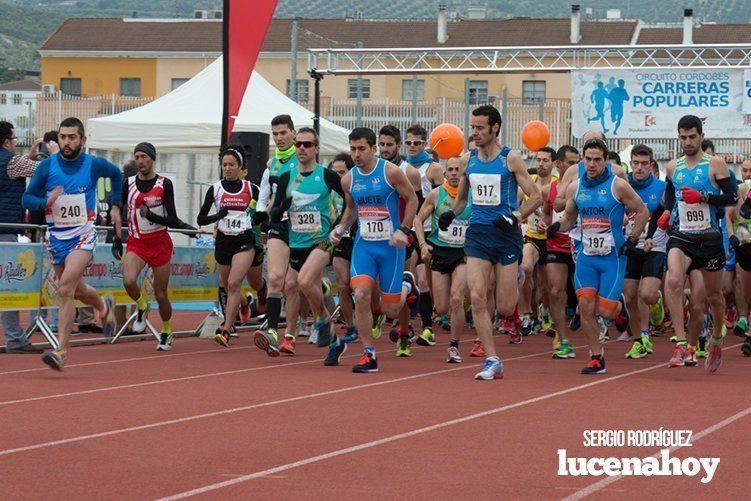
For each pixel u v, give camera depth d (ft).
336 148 105.81
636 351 59.36
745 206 56.75
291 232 54.60
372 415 38.32
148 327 68.74
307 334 71.41
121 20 319.47
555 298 59.00
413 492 26.94
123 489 27.17
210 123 97.45
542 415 38.42
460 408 39.96
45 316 61.26
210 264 71.15
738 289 71.67
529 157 204.54
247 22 78.43
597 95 113.39
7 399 41.75
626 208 53.72
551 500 26.16
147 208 58.95
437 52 117.50
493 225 47.73
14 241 61.57
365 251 50.80
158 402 41.24
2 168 61.41
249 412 38.91
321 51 117.70
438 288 58.13
